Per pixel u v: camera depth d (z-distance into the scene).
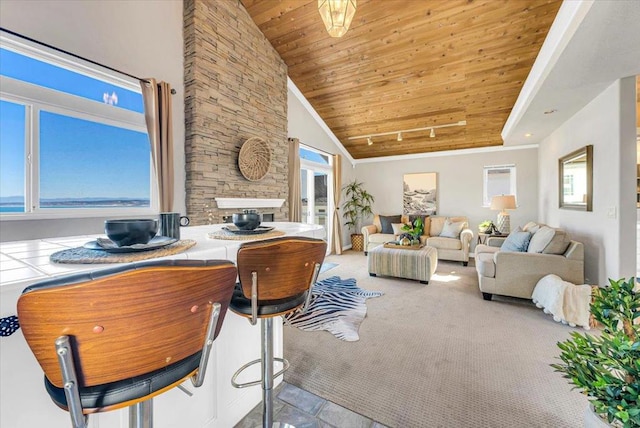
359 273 4.54
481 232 5.25
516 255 3.10
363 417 1.50
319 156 5.92
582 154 3.34
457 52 3.51
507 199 4.86
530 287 3.03
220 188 3.26
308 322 2.68
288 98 4.68
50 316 0.47
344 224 6.82
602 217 2.90
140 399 0.60
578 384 1.03
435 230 5.87
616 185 2.66
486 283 3.24
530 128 4.27
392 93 4.50
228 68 3.34
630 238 2.60
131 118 2.71
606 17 1.79
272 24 3.71
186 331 0.62
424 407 1.56
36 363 0.79
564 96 3.04
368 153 6.82
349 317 2.77
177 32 3.03
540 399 1.61
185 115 3.06
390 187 6.84
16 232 2.05
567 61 2.32
